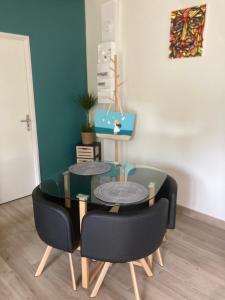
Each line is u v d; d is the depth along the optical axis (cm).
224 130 252
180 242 242
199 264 213
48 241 177
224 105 247
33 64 324
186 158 289
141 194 171
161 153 313
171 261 216
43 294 183
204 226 271
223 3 231
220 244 240
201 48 253
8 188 327
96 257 162
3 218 288
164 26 279
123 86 338
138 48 309
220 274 202
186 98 276
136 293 173
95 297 180
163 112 301
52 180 201
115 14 316
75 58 369
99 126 334
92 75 380
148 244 161
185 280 195
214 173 267
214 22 240
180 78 277
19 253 228
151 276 199
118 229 151
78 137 396
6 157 319
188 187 292
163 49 285
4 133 312
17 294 183
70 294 183
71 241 169
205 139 268
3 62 297
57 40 343
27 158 340
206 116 263
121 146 361
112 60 322
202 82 260
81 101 371
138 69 315
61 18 341
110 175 210
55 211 165
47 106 349
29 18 310
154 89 304
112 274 202
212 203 274
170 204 191
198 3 248
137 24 303
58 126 367
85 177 205
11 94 310
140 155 339
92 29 362
